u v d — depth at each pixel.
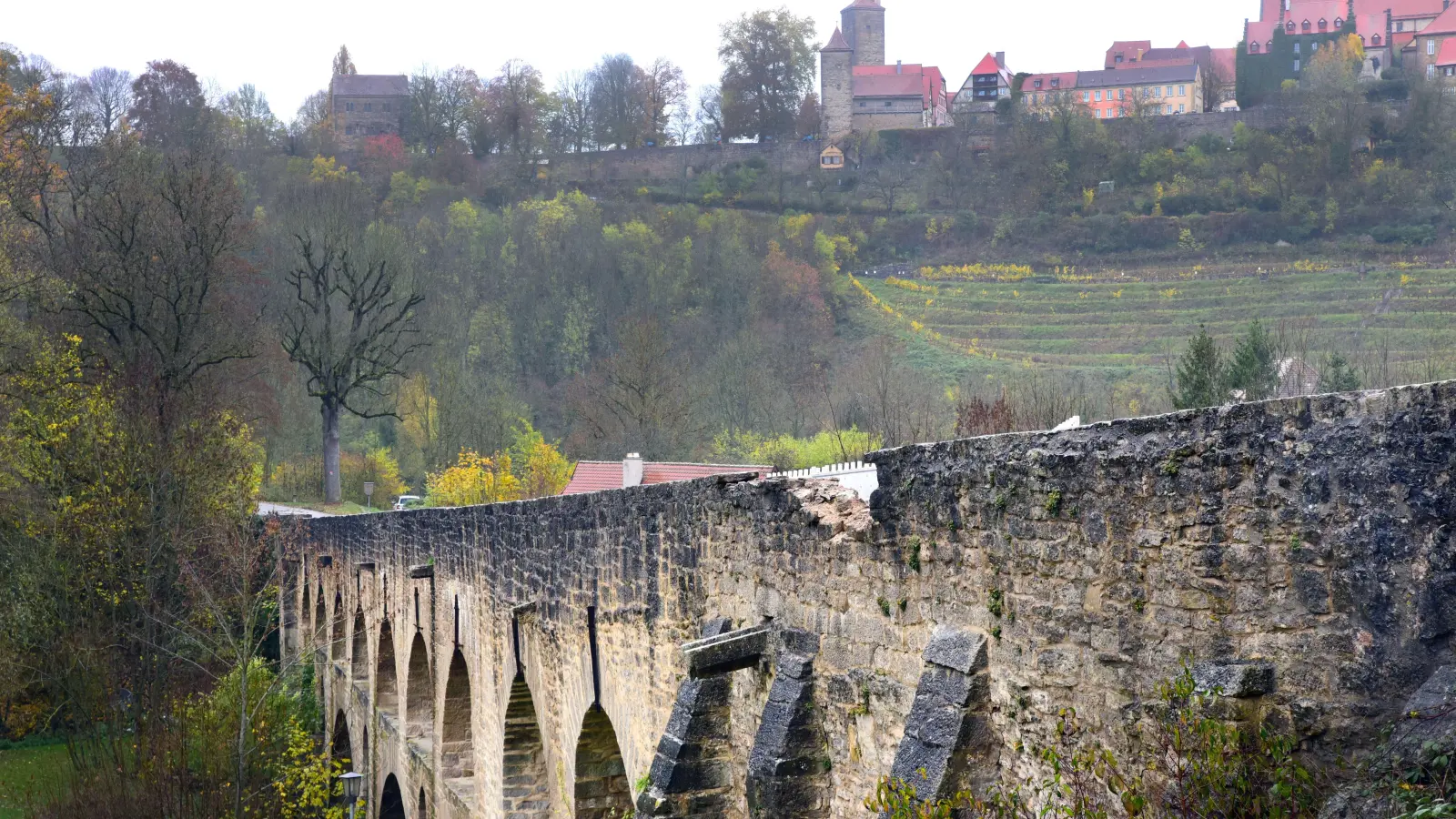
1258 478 6.68
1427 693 5.80
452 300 94.94
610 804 17.41
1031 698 8.19
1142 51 194.12
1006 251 123.62
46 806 34.06
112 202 51.25
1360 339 77.12
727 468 34.72
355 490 79.12
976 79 184.50
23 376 44.06
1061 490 7.91
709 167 162.62
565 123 172.25
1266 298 97.12
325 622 41.56
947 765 8.52
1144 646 7.32
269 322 73.00
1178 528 7.09
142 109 111.56
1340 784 6.18
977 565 8.73
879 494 9.80
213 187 53.44
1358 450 6.22
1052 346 97.06
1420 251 98.94
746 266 104.25
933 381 83.75
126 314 49.84
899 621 9.68
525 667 19.75
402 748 29.31
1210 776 6.57
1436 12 171.25
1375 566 6.13
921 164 155.38
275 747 34.62
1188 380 43.91
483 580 22.47
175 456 41.69
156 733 33.72
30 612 39.69
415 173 148.12
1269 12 178.88
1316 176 115.50
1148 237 117.12
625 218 128.12
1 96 55.72
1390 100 131.00
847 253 128.00
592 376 86.12
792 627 11.22
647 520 14.44
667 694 13.90
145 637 38.47
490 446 73.38
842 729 10.43
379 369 76.25
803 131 175.88
